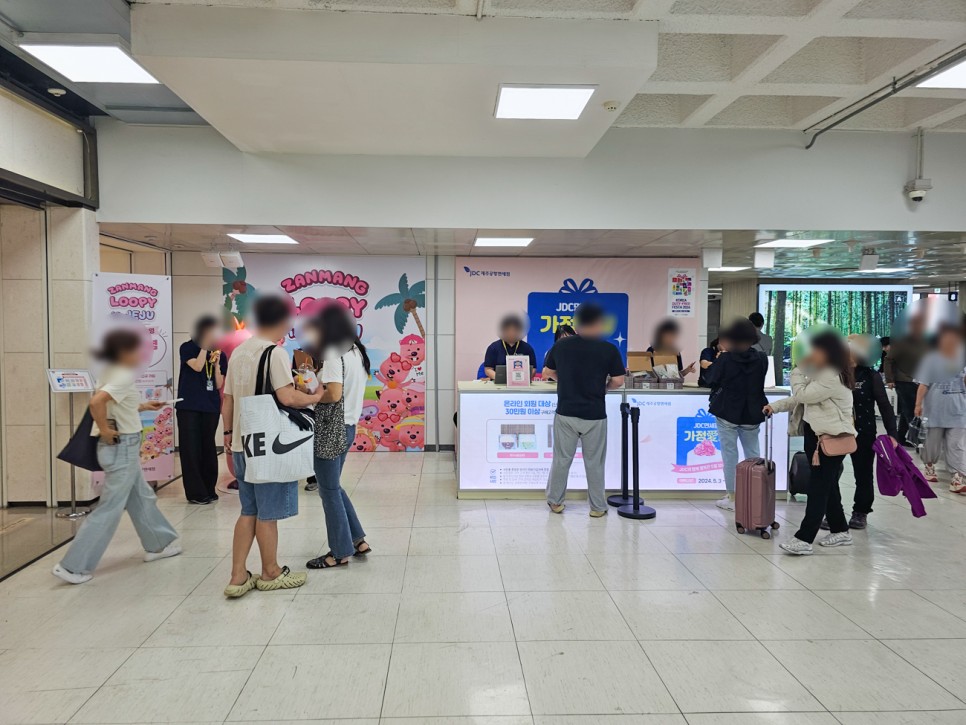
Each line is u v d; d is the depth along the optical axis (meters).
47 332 4.92
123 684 2.54
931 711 2.39
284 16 3.44
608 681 2.58
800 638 2.95
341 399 3.70
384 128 4.62
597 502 4.89
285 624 3.06
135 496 3.78
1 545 4.15
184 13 3.39
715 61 4.34
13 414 4.94
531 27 3.52
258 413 3.22
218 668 2.66
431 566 3.83
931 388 5.94
